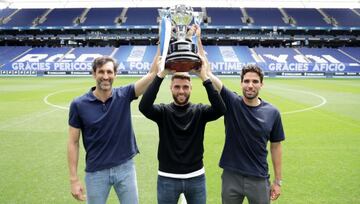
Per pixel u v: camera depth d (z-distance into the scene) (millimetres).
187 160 3633
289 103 16594
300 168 6867
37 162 7176
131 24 46781
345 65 37375
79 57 40656
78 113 3631
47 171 6621
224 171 3936
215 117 3662
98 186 3684
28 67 37469
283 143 8844
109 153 3682
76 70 37375
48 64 37438
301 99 18109
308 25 46438
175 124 3607
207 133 9977
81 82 28891
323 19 47906
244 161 3740
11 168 6793
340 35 47406
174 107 3695
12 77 35469
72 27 46719
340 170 6758
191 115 3637
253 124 3691
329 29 45844
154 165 7055
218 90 3807
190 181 3680
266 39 47344
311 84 28141
